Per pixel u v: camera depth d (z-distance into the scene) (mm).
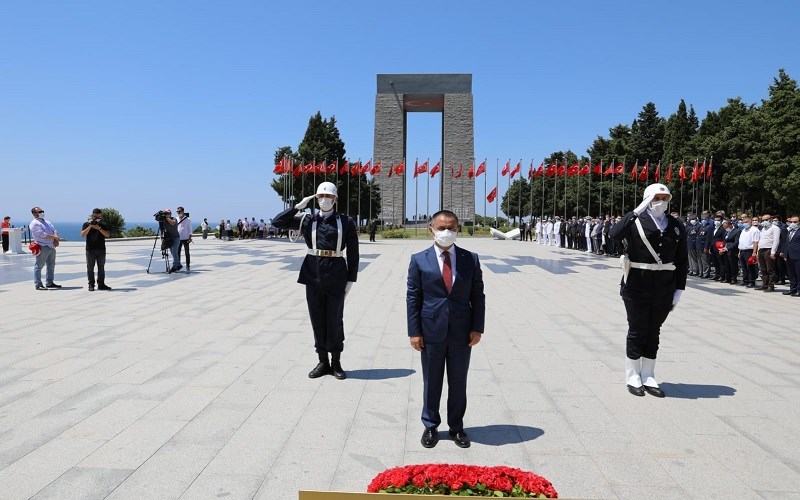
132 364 6680
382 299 11961
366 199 59875
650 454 4277
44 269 18078
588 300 12031
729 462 4145
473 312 4523
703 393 5797
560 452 4309
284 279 15664
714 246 16516
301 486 3719
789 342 8180
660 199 5699
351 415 5070
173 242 17359
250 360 6914
